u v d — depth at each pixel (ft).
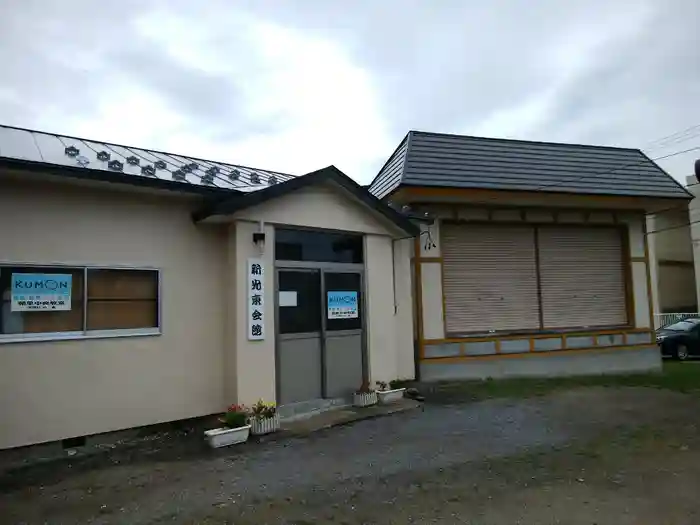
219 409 24.18
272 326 24.93
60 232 20.43
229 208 22.70
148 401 22.25
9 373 19.08
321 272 27.43
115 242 21.79
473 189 33.73
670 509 14.47
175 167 26.91
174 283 23.31
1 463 18.67
